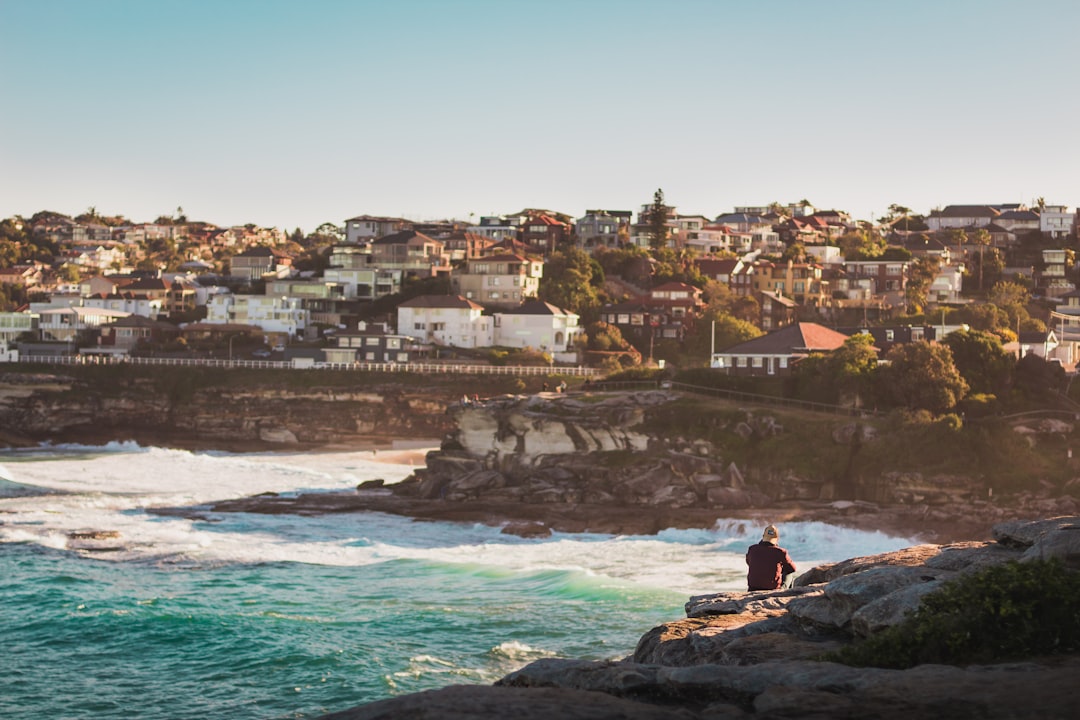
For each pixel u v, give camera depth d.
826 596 20.05
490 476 81.00
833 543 63.09
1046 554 19.34
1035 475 71.44
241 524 67.75
